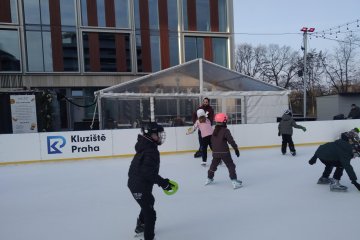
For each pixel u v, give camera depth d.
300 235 3.75
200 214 4.62
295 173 7.30
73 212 4.92
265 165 8.37
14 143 9.64
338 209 4.64
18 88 17.88
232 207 4.90
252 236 3.78
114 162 9.59
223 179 6.86
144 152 3.45
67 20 19.45
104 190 6.23
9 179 7.60
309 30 24.05
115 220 4.49
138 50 20.81
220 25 22.47
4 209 5.21
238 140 11.51
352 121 12.72
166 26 21.27
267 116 14.34
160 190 6.00
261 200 5.23
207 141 8.46
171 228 4.12
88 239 3.86
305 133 12.21
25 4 18.81
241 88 13.97
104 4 20.12
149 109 13.09
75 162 9.74
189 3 21.69
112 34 20.38
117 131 10.42
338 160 5.49
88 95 19.97
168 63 21.33
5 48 18.59
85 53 19.83
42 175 7.96
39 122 15.13
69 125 19.50
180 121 13.38
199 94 13.48
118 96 12.59
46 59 19.20
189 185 6.38
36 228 4.30
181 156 10.34
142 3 20.81
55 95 18.22
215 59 22.42
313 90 43.44
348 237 3.66
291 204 4.96
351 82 41.03
